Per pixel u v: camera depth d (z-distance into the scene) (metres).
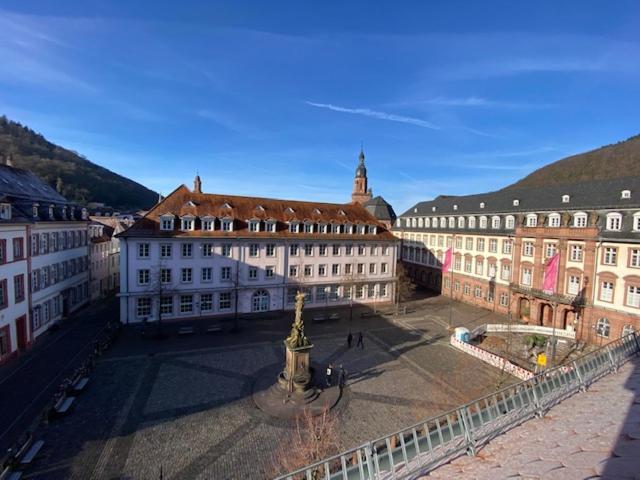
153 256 37.38
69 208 41.91
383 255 50.41
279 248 43.47
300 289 45.12
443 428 9.97
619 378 10.27
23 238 29.64
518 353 31.45
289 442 17.91
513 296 43.41
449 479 6.61
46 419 18.86
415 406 21.72
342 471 7.91
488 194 56.34
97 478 15.12
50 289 35.84
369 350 31.45
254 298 42.69
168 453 16.88
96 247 50.78
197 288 39.38
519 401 9.34
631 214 32.12
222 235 39.91
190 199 41.56
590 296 34.56
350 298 48.31
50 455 16.44
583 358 10.84
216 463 16.27
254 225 42.47
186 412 20.48
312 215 48.19
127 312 36.84
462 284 52.81
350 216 51.19
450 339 34.28
